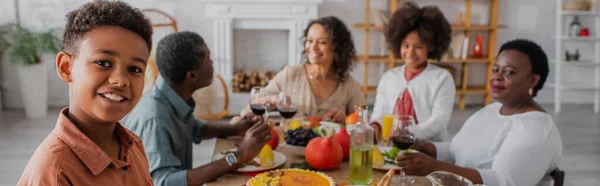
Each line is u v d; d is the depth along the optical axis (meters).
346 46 2.46
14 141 4.20
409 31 2.39
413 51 2.38
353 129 1.48
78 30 0.79
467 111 5.56
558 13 5.52
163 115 1.59
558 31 5.55
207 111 4.28
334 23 2.42
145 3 5.28
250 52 5.59
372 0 5.52
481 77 5.85
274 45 5.59
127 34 0.81
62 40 0.82
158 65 1.63
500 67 1.64
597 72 5.92
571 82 6.01
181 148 1.71
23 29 4.93
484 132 1.74
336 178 1.55
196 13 5.37
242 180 1.54
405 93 2.44
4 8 5.19
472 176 1.53
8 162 3.67
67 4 5.25
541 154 1.51
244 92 5.35
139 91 0.83
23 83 4.94
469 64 5.81
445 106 2.34
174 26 4.85
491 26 5.46
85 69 0.78
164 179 1.50
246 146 1.56
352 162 1.47
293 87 2.52
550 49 5.83
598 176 3.54
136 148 1.04
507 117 1.66
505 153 1.56
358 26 5.34
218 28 5.20
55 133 0.81
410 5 2.43
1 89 5.40
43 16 5.24
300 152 1.77
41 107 5.04
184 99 1.74
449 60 5.45
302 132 1.82
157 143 1.55
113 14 0.80
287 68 2.56
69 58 0.81
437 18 2.37
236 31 5.51
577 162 3.85
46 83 5.07
